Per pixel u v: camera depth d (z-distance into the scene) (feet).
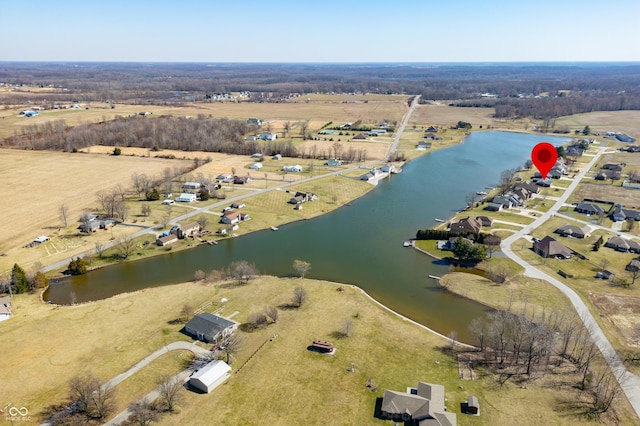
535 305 293.23
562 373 226.58
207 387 211.00
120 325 267.18
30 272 325.62
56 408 201.46
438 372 228.84
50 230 415.03
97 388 202.90
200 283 323.57
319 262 367.66
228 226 430.20
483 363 236.22
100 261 361.71
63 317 276.00
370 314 284.41
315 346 244.83
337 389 215.72
